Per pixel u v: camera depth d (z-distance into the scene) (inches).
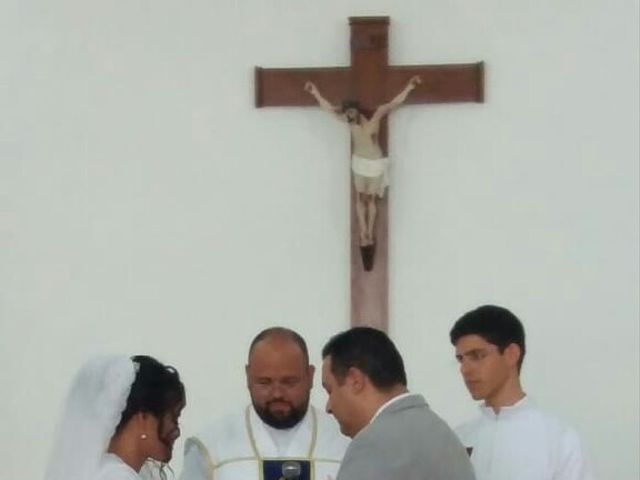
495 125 291.6
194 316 295.6
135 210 298.0
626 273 286.5
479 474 188.2
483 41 293.0
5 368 296.8
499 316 187.9
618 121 288.5
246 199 296.7
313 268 294.5
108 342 296.2
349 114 286.2
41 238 298.8
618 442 283.9
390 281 292.8
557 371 286.8
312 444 192.4
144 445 156.3
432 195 292.7
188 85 298.5
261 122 296.8
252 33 298.2
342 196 294.8
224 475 189.6
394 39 295.0
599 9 289.7
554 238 288.8
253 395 190.4
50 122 300.2
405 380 156.9
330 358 156.2
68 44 300.7
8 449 295.0
